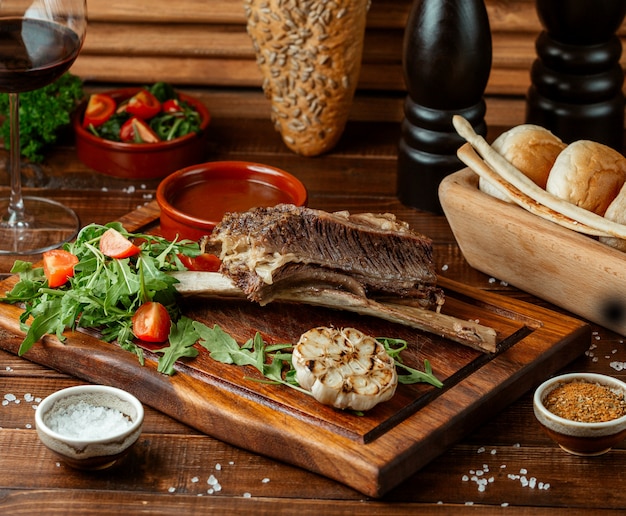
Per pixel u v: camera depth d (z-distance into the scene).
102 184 1.46
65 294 1.17
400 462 1.05
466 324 1.16
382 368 1.09
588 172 1.20
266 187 1.35
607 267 1.17
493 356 1.16
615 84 1.44
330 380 1.08
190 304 1.21
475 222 1.25
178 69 1.60
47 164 1.50
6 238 1.34
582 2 1.38
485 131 1.39
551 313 1.21
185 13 1.56
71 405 1.08
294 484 1.06
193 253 1.21
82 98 1.57
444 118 1.37
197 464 1.08
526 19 1.56
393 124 1.61
